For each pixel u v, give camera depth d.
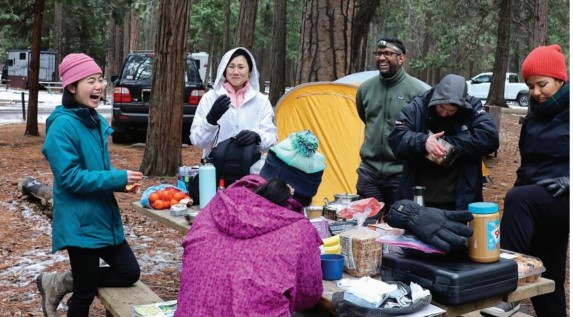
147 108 13.42
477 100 4.02
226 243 2.90
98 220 3.71
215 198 3.06
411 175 4.17
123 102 13.40
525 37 24.52
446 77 3.93
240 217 2.88
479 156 3.97
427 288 2.86
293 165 3.72
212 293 2.81
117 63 40.00
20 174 10.12
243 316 2.73
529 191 3.66
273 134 4.86
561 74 3.60
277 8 19.95
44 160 11.55
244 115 4.79
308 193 3.79
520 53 30.47
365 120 5.34
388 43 5.01
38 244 6.48
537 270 3.07
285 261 2.82
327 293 3.03
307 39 8.53
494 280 2.84
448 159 3.85
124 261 4.08
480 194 4.10
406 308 2.70
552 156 3.68
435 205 4.12
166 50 9.81
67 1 16.91
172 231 7.04
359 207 3.77
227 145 4.33
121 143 14.27
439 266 2.86
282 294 2.76
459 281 2.74
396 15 29.39
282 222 2.90
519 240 3.64
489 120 3.92
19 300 4.93
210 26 32.53
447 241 2.86
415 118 4.12
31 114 14.98
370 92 5.24
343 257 3.27
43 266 5.77
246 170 4.28
